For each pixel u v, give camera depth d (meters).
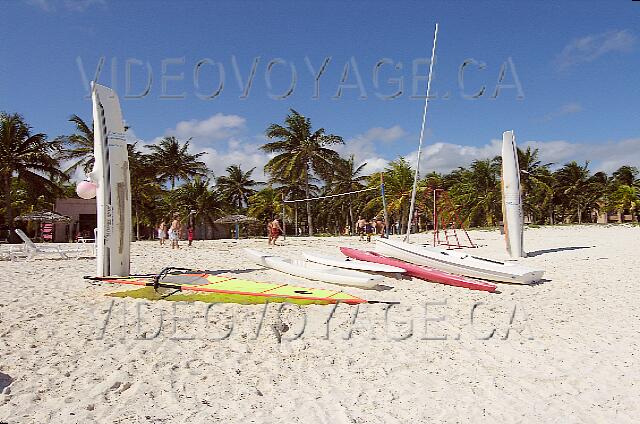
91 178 9.41
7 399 4.00
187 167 45.66
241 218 41.41
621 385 4.44
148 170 41.28
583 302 7.98
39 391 4.18
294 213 51.31
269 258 11.45
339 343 5.62
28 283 9.58
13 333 5.83
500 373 4.75
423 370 4.82
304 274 10.05
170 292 7.88
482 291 8.87
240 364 4.93
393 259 11.59
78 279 10.02
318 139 44.78
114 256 9.48
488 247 19.66
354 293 8.55
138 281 8.79
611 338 5.92
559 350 5.45
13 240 34.19
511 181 15.01
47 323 6.29
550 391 4.31
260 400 4.10
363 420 3.75
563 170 63.41
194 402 4.04
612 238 22.89
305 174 44.72
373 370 4.81
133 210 40.75
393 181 41.34
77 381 4.42
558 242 20.98
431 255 10.95
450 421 3.74
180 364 4.89
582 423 3.71
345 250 12.42
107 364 4.86
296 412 3.88
